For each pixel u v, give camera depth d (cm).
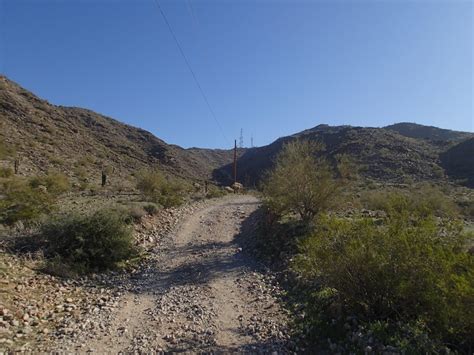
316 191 1605
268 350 666
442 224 728
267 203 1786
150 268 1238
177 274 1173
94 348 667
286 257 1236
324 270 736
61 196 2420
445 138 11888
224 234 1791
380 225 778
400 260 658
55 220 1285
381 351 582
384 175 6028
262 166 10331
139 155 8394
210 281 1092
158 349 670
